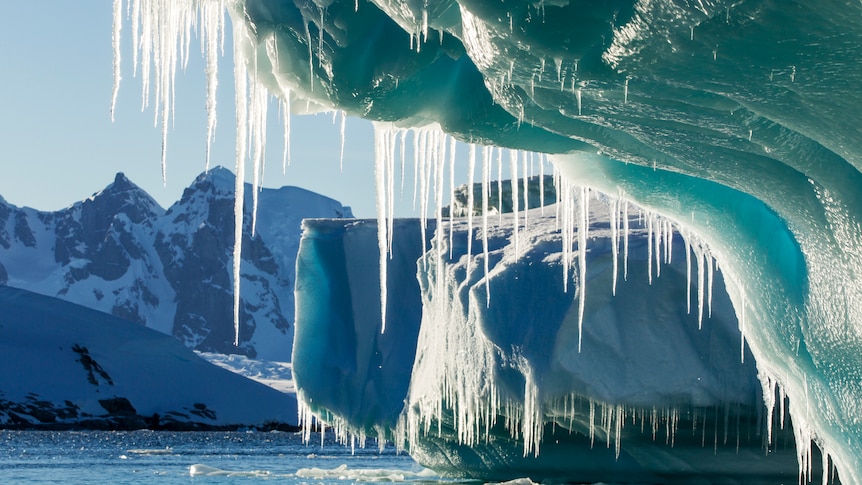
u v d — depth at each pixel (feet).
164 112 32.30
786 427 64.28
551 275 69.36
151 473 137.39
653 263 67.36
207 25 31.89
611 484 75.41
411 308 88.22
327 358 87.86
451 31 26.55
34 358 469.16
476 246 78.95
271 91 33.24
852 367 30.04
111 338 510.17
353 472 114.62
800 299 32.09
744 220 34.83
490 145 34.55
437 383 74.69
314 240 92.68
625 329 66.28
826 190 26.81
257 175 34.04
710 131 26.89
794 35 19.45
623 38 21.86
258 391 504.02
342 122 38.19
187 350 530.27
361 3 27.40
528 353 66.49
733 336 65.31
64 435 362.53
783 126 25.14
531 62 24.18
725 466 68.33
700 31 20.24
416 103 31.55
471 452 84.02
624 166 36.70
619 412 64.85
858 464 31.32
